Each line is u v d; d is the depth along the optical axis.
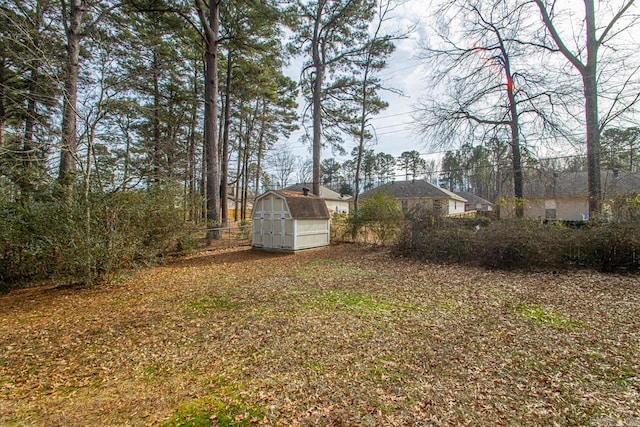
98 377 3.35
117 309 5.71
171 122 17.80
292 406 2.73
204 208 14.69
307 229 13.27
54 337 4.45
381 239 13.09
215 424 2.51
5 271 6.96
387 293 6.46
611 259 8.07
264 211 13.45
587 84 12.00
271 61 18.45
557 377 3.13
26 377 3.36
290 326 4.66
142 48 10.74
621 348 3.74
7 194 6.81
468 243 9.64
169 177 10.83
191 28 15.03
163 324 4.89
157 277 8.40
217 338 4.30
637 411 2.58
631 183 16.20
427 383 3.06
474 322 4.72
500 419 2.51
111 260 7.11
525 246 8.54
